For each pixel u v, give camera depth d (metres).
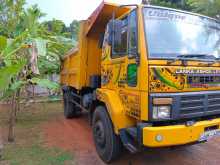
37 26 5.88
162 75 3.27
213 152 4.87
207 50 3.91
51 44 6.47
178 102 3.35
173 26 3.72
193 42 3.83
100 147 4.52
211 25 4.20
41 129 6.54
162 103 3.24
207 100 3.64
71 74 6.93
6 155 4.67
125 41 3.83
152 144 3.15
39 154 4.74
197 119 3.64
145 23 3.48
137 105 3.43
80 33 5.62
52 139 5.67
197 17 4.09
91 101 5.24
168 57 3.40
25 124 7.09
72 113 7.65
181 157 4.62
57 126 6.87
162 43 3.49
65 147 5.12
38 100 10.83
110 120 4.20
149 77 3.23
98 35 5.63
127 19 3.82
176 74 3.35
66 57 7.57
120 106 3.91
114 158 4.21
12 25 6.37
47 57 7.09
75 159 4.50
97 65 5.65
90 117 5.35
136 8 3.58
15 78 4.82
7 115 8.32
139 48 3.38
